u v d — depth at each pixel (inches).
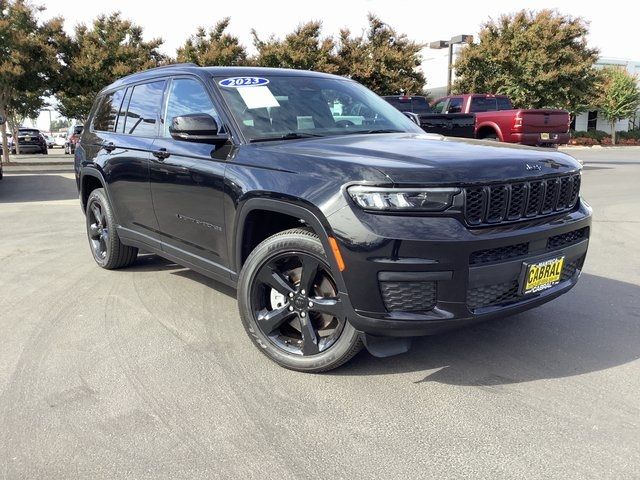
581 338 151.1
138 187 186.1
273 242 130.4
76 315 173.2
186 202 161.5
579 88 1100.5
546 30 1045.8
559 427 108.8
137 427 110.9
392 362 137.4
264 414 115.3
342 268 115.3
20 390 126.0
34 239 288.0
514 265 119.0
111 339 154.3
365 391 124.0
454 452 101.7
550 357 139.6
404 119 180.9
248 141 144.5
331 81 181.2
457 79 1171.9
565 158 137.0
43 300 187.8
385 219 111.0
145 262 237.5
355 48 938.7
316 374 131.7
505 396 121.0
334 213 115.0
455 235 110.3
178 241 172.1
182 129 143.6
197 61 901.2
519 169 120.6
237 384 128.0
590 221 140.6
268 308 138.3
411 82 951.0
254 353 144.3
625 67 1547.7
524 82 1075.9
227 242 147.6
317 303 125.9
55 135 2363.4
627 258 238.8
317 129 155.3
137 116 193.8
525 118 515.2
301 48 896.9
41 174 688.4
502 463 98.2
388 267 110.7
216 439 106.7
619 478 93.7
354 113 168.9
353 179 114.2
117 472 97.2
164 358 141.9
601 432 107.0
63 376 132.6
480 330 156.4
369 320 115.1
